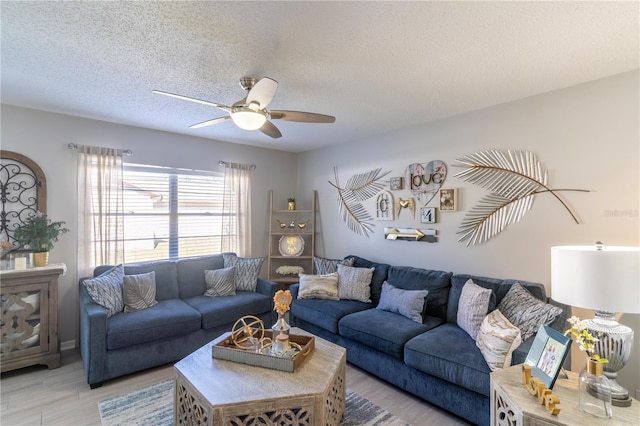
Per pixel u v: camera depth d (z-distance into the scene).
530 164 2.72
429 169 3.45
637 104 2.21
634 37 1.81
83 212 3.30
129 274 3.28
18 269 2.71
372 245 4.07
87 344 2.54
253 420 1.62
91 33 1.80
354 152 4.34
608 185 2.33
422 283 3.12
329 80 2.41
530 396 1.48
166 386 2.56
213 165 4.35
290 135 4.09
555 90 2.58
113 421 2.12
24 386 2.54
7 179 2.98
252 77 2.35
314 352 2.15
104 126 3.50
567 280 1.65
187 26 1.72
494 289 2.65
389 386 2.64
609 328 1.56
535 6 1.55
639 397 2.13
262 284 3.82
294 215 5.05
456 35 1.80
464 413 2.11
